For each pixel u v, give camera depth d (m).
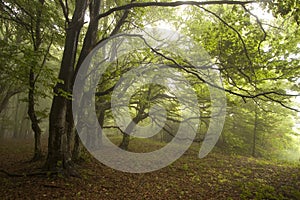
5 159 12.09
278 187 8.09
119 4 10.73
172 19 11.28
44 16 8.58
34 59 6.22
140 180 8.77
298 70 8.68
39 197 6.23
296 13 5.90
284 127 19.08
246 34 8.52
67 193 6.69
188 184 8.58
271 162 14.23
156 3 6.82
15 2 8.12
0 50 6.03
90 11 9.05
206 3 6.47
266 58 8.48
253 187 8.09
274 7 6.01
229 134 17.11
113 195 6.96
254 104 15.55
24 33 10.25
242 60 8.39
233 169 11.30
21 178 7.59
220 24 8.76
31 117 11.19
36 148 11.35
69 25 8.20
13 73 6.42
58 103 8.08
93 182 7.96
